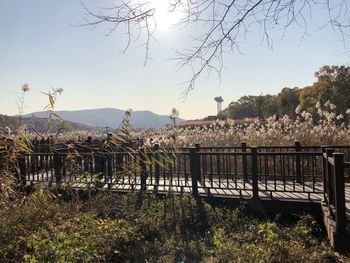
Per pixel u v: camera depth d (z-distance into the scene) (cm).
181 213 795
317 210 754
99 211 789
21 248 562
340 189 556
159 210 813
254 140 1368
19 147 693
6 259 517
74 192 851
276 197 813
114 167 933
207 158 1282
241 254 569
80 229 655
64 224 658
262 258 543
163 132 1384
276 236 614
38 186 722
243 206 807
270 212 792
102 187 956
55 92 677
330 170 636
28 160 938
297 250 566
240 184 988
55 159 926
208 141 1487
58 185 804
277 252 557
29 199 690
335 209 568
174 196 867
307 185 953
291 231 677
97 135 1820
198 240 690
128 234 678
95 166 984
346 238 551
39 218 656
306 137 1298
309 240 639
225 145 1445
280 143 1303
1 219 597
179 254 630
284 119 1485
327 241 630
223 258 573
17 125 677
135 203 858
